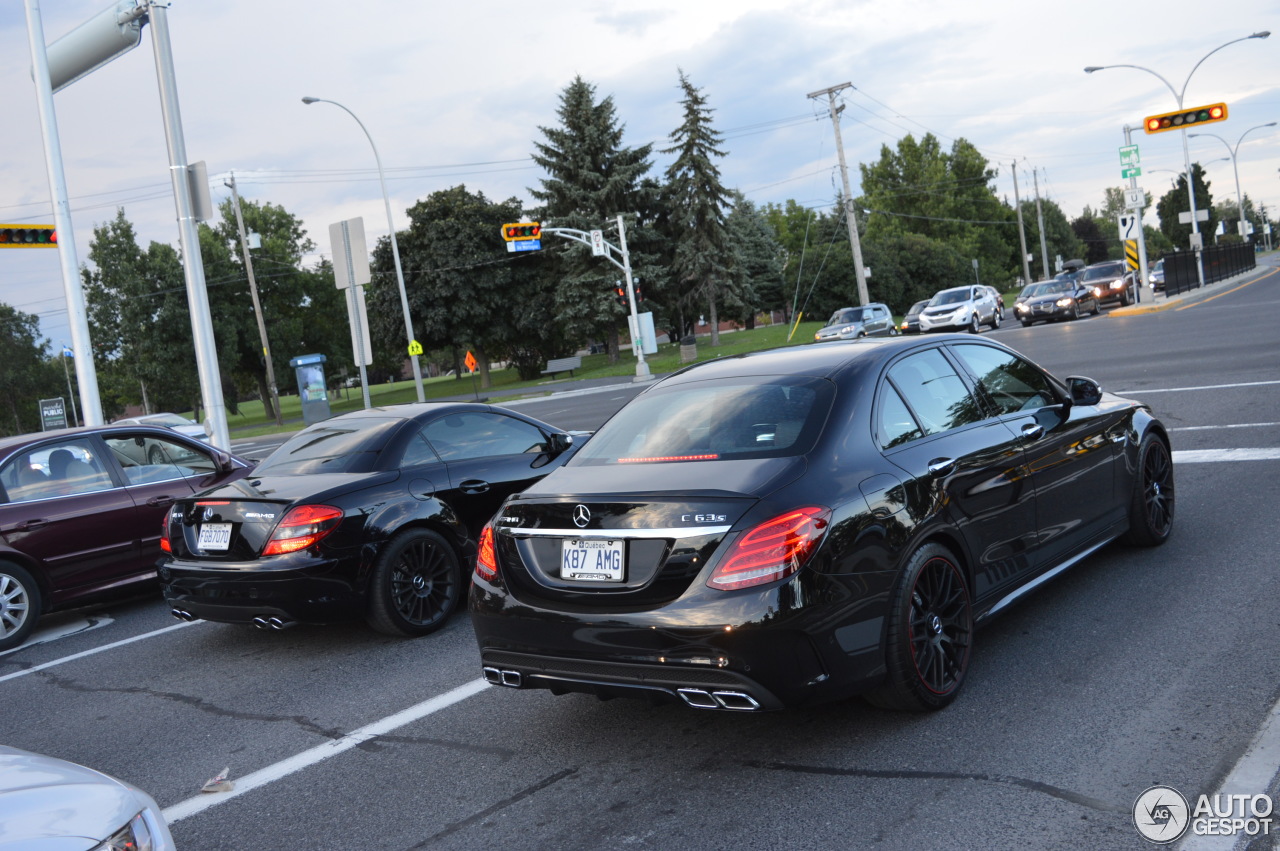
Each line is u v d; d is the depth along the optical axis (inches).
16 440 298.0
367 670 219.9
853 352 176.6
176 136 526.0
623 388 1469.0
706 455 153.4
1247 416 402.9
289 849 136.7
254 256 2501.2
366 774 160.6
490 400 1566.2
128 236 2674.7
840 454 150.2
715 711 170.1
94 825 89.7
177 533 241.4
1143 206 1416.1
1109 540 217.5
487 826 136.3
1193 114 1365.7
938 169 3786.9
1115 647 174.9
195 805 156.0
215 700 212.4
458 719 181.2
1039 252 4488.2
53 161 529.7
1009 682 165.2
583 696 185.8
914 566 150.3
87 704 221.0
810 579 134.5
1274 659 159.5
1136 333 937.5
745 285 2378.2
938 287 3186.5
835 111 1747.0
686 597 134.3
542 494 154.3
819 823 124.9
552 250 2199.8
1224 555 221.6
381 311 2265.0
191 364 2383.1
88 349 537.0
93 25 533.0
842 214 3543.3
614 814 135.0
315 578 224.4
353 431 260.7
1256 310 1026.1
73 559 292.4
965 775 133.3
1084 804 121.4
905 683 149.0
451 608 250.4
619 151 2180.1
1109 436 216.7
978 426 180.5
